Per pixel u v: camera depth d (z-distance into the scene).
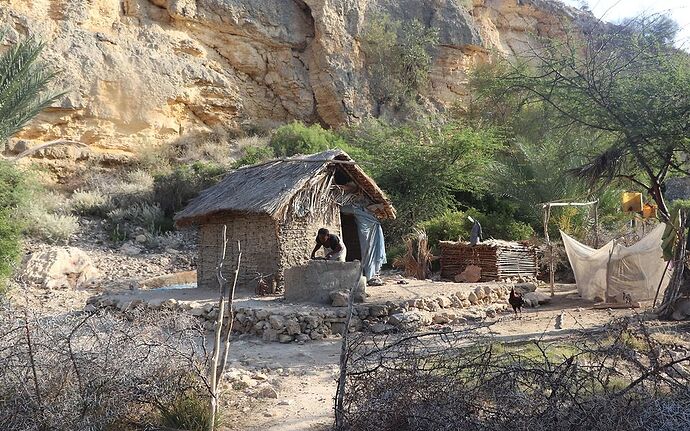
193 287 14.08
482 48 38.25
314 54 34.09
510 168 22.84
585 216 20.64
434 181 22.95
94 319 6.21
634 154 11.63
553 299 14.19
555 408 4.39
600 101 11.02
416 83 36.00
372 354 5.34
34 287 16.17
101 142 27.83
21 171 17.75
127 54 29.03
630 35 11.48
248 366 8.05
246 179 13.62
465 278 15.86
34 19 26.89
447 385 4.75
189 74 30.50
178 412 5.40
